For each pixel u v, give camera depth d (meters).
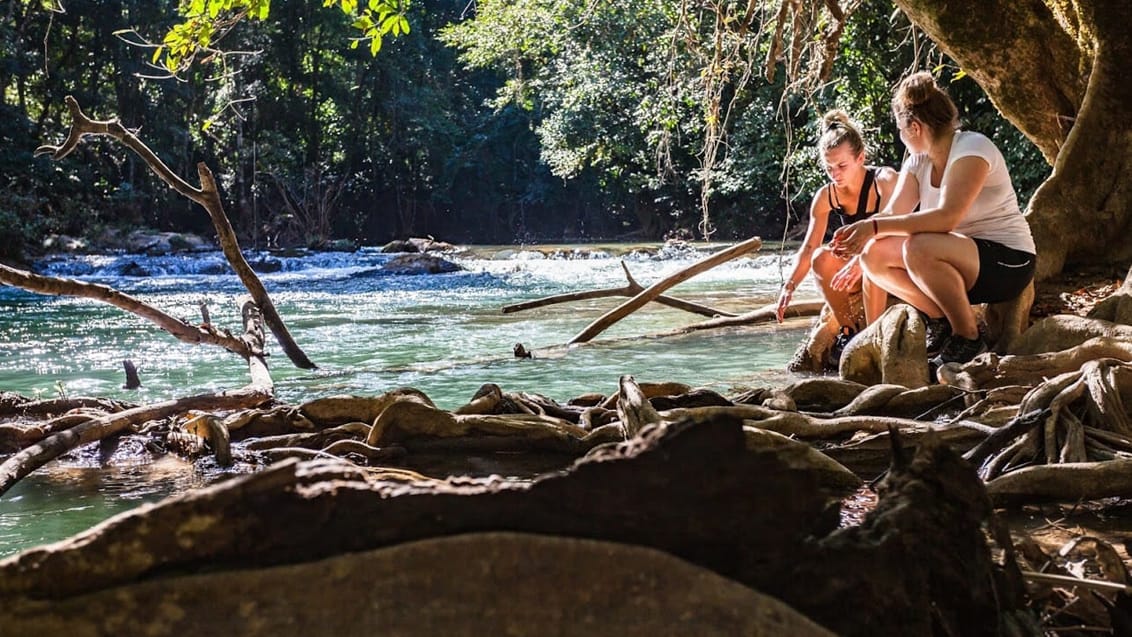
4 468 3.65
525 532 1.64
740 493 1.69
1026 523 3.09
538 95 38.03
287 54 37.78
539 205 42.94
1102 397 3.77
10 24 29.98
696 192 32.69
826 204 6.03
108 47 33.41
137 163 34.75
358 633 1.55
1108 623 2.23
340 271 21.84
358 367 7.09
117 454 4.23
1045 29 7.89
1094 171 7.00
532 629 1.57
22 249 25.36
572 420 4.44
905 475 2.00
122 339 9.28
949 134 5.26
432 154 41.91
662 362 6.66
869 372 5.34
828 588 1.75
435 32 41.56
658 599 1.60
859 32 15.96
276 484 1.60
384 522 1.62
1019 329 5.56
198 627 1.53
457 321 10.30
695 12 12.91
